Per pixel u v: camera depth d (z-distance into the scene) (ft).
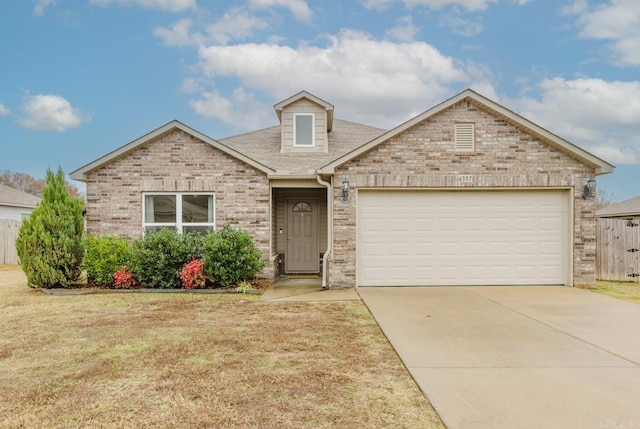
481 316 23.18
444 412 11.64
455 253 34.01
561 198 33.96
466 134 33.53
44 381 13.87
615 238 38.83
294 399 12.48
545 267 33.86
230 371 14.70
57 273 32.12
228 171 35.53
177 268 32.58
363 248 33.94
